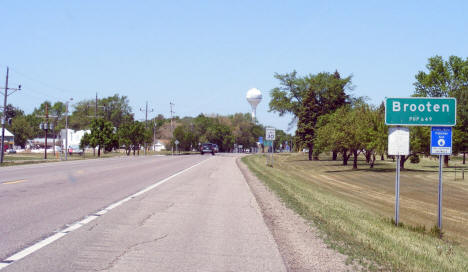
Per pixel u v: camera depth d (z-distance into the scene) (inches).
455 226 699.4
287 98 3174.2
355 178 1619.1
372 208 824.9
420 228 510.6
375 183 1437.0
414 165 2549.2
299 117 3024.1
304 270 251.8
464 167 2364.7
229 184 834.2
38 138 6259.8
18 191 583.8
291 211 496.4
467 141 2313.0
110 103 6171.3
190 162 1779.0
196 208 495.8
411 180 1551.4
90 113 5915.4
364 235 362.6
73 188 646.5
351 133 2044.8
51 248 281.1
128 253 277.6
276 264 263.4
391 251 306.2
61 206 461.7
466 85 2495.1
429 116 474.6
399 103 476.4
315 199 674.2
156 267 248.2
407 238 398.0
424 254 318.3
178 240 322.3
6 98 1706.4
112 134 2915.8
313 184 1246.3
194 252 287.3
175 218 420.5
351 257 281.6
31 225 352.5
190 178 948.6
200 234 347.3
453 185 1390.3
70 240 306.3
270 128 1587.1
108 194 590.6
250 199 602.5
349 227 400.5
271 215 462.0
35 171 1007.6
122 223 381.1
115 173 1008.9
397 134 486.6
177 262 260.7
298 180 1236.5
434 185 1384.1
